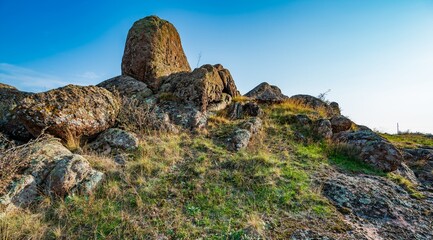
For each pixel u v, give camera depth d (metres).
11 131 8.16
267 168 7.32
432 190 7.51
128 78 12.73
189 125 10.37
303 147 9.67
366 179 7.57
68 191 5.61
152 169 6.82
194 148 8.48
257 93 17.08
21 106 7.30
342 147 9.60
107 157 7.33
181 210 5.45
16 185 5.27
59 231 4.60
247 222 5.16
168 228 4.88
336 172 7.88
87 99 8.59
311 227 5.18
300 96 17.05
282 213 5.57
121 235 4.67
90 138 8.55
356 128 13.26
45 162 6.05
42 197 5.43
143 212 5.28
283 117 12.37
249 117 11.98
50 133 7.54
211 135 9.78
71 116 7.80
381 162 8.73
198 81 11.79
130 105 10.02
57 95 8.03
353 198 6.30
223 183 6.51
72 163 5.94
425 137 19.95
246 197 6.04
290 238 4.82
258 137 9.95
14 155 5.77
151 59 13.11
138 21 14.33
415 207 6.33
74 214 5.09
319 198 6.19
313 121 11.72
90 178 5.93
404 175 9.03
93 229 4.77
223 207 5.61
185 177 6.62
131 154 7.60
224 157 7.91
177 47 15.68
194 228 4.93
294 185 6.63
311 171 7.69
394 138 17.42
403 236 5.19
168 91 12.27
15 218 4.82
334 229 5.16
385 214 5.86
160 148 7.98
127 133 8.33
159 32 13.95
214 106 12.48
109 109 9.11
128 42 13.64
